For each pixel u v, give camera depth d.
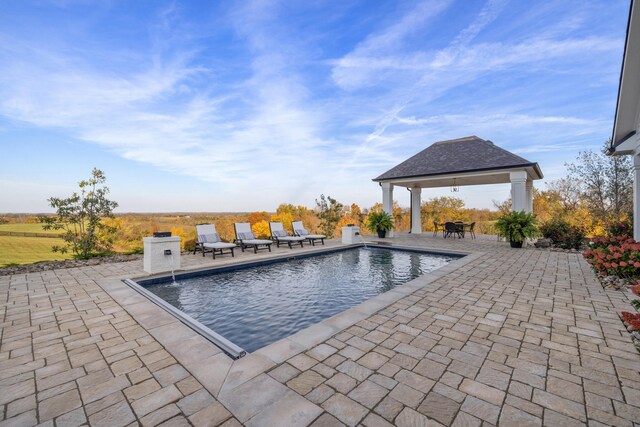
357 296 5.65
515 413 2.00
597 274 6.16
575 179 17.36
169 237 7.02
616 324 3.60
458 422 1.91
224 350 2.98
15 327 3.58
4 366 2.65
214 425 1.88
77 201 9.22
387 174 15.89
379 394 2.21
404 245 12.13
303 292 5.91
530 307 4.25
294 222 13.39
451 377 2.44
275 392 2.23
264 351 2.90
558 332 3.37
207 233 10.06
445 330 3.42
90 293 5.08
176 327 3.56
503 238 12.93
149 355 2.85
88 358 2.80
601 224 16.00
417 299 4.62
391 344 3.05
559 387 2.30
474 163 13.37
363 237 16.30
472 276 6.24
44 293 5.08
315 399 2.15
